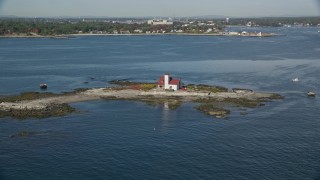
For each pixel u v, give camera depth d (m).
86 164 75.31
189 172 71.69
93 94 135.12
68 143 86.31
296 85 154.00
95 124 100.62
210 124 100.38
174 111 113.75
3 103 119.94
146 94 134.25
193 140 88.00
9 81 163.38
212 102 124.50
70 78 172.00
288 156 78.62
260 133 92.75
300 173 71.12
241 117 107.12
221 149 82.38
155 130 95.44
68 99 128.12
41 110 112.88
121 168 73.44
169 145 84.81
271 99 129.38
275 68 196.62
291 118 106.00
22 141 87.56
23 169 73.25
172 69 197.25
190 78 170.88
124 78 172.38
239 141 87.12
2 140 88.25
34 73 183.88
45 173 71.69
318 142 86.50
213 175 70.50
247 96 132.62
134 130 95.50
